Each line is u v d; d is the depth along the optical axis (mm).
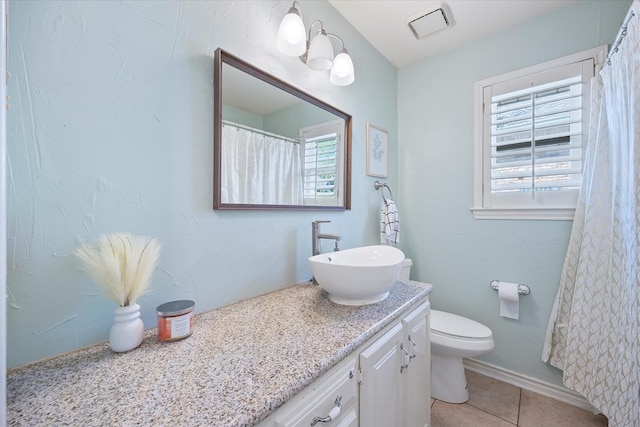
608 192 1348
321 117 1462
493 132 1830
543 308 1663
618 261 1207
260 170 1138
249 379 554
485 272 1866
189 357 643
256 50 1121
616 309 1213
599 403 1304
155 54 828
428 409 1263
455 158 1983
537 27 1678
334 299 1061
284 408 538
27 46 616
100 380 555
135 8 786
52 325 652
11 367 599
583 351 1403
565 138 1598
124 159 766
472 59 1906
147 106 812
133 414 456
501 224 1810
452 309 1999
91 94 707
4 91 385
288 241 1274
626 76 1091
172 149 868
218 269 996
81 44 690
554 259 1630
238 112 1053
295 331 786
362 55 1804
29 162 620
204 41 949
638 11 982
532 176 1680
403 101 2230
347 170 1636
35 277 630
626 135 1105
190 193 914
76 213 686
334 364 650
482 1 1550
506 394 1656
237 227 1062
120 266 666
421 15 1633
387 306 994
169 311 723
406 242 2217
